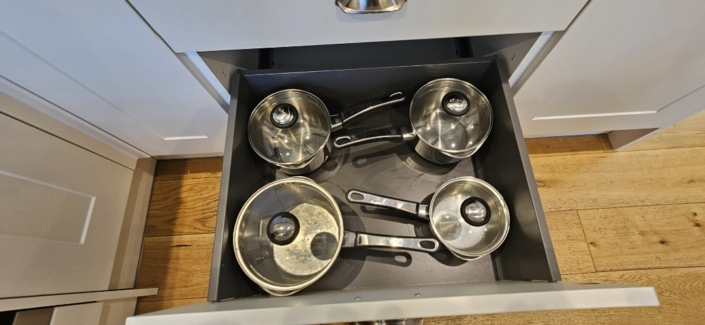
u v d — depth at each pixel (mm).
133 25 470
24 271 630
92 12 444
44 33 476
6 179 602
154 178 1047
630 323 895
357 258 599
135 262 949
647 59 604
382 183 664
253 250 546
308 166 632
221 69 593
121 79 595
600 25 511
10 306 596
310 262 570
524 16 484
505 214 560
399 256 602
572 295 386
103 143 825
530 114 797
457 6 458
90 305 776
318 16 461
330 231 590
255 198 551
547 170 1045
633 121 867
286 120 620
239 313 388
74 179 749
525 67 640
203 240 983
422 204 584
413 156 683
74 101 652
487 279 593
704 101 764
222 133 849
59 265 708
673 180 1023
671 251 953
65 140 721
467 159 679
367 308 389
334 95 658
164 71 579
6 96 596
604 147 1069
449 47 651
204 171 1055
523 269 535
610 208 1000
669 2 476
